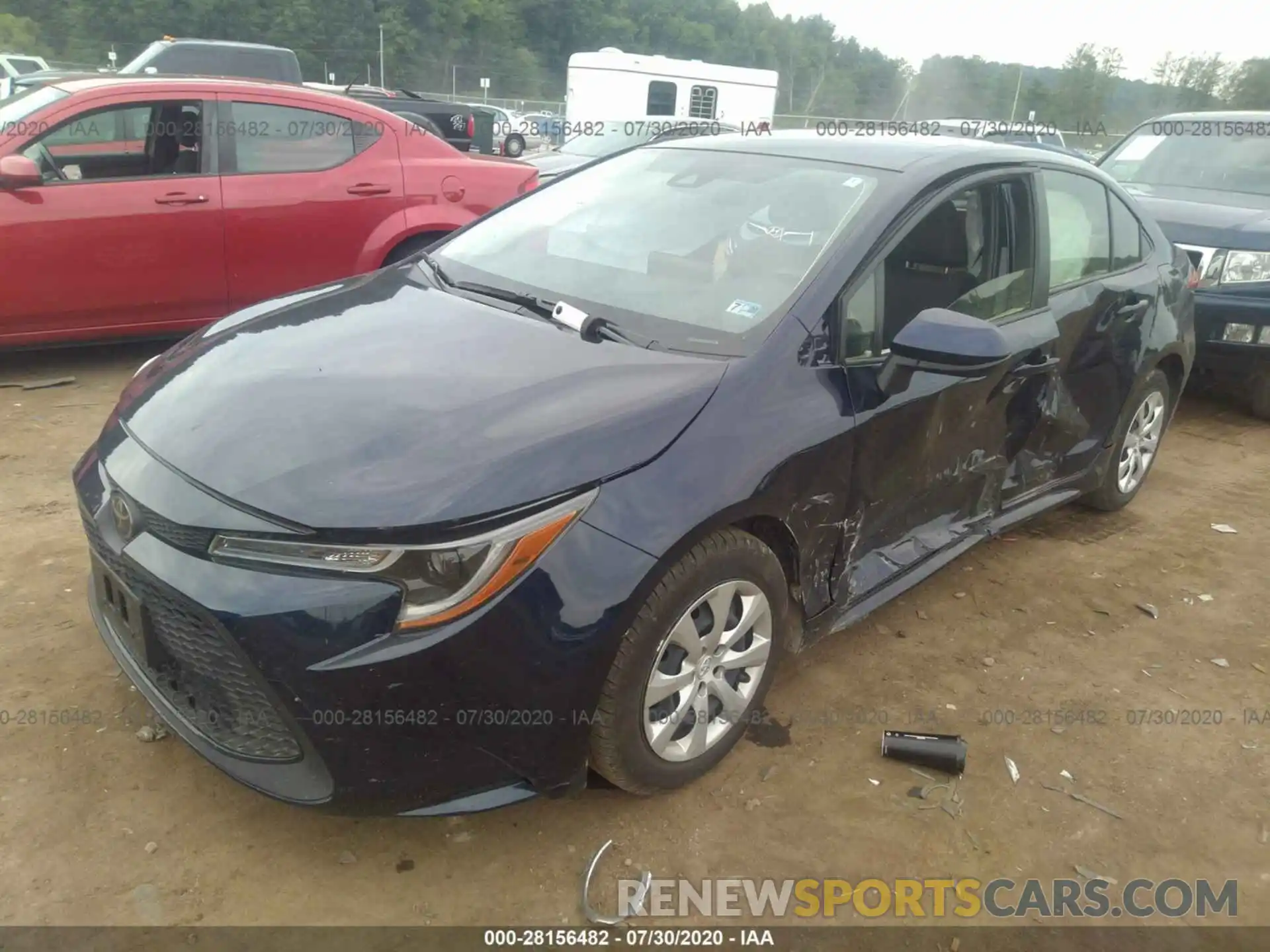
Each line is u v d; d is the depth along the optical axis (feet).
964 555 13.85
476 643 6.90
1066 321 12.15
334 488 6.99
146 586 7.39
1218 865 8.56
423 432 7.45
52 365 19.58
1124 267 13.85
